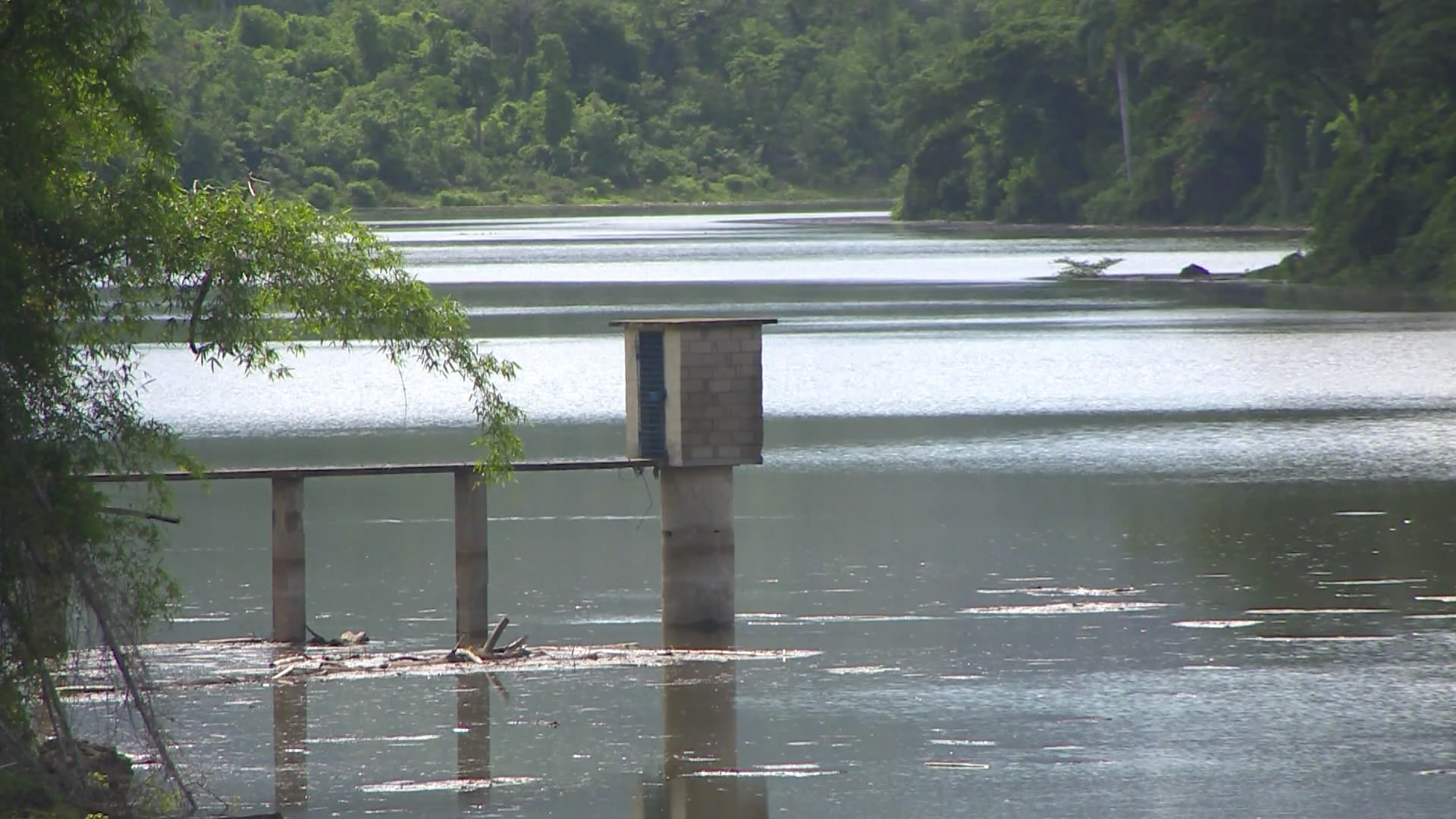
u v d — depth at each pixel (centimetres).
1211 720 6481
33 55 5500
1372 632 7675
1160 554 9344
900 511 10762
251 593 8806
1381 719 6456
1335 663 7212
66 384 5634
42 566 5553
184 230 5969
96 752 5916
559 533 10325
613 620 8225
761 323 7869
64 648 5606
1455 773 5878
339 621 8275
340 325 6456
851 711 6644
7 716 5581
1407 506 10538
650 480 12056
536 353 19712
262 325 6334
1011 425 14375
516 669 7306
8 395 5509
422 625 8181
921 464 12500
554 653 7550
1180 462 12381
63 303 5672
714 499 7906
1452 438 13200
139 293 5991
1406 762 5994
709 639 7806
